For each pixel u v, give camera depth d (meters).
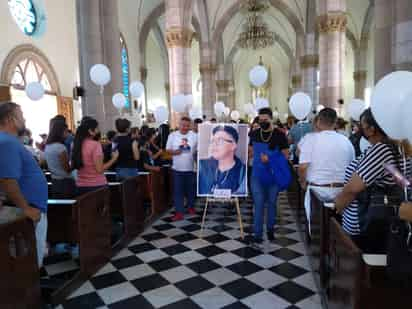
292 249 4.00
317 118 3.36
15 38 10.59
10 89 10.28
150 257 3.83
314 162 3.23
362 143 3.60
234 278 3.26
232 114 19.23
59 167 3.85
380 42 4.46
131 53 17.17
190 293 2.98
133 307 2.76
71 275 3.39
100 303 2.83
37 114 11.69
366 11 18.55
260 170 4.08
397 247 1.48
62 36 13.13
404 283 1.61
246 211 5.82
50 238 3.50
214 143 4.51
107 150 5.85
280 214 5.63
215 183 4.47
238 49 25.62
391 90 1.57
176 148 5.33
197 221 5.26
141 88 8.10
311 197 3.34
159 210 5.57
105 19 7.58
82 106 7.62
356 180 2.04
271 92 31.91
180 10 11.59
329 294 2.46
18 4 10.80
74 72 13.84
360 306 1.66
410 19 3.92
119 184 4.37
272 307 2.72
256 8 15.67
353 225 2.34
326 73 10.82
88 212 3.29
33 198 2.51
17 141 2.36
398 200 1.89
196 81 26.45
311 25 17.41
